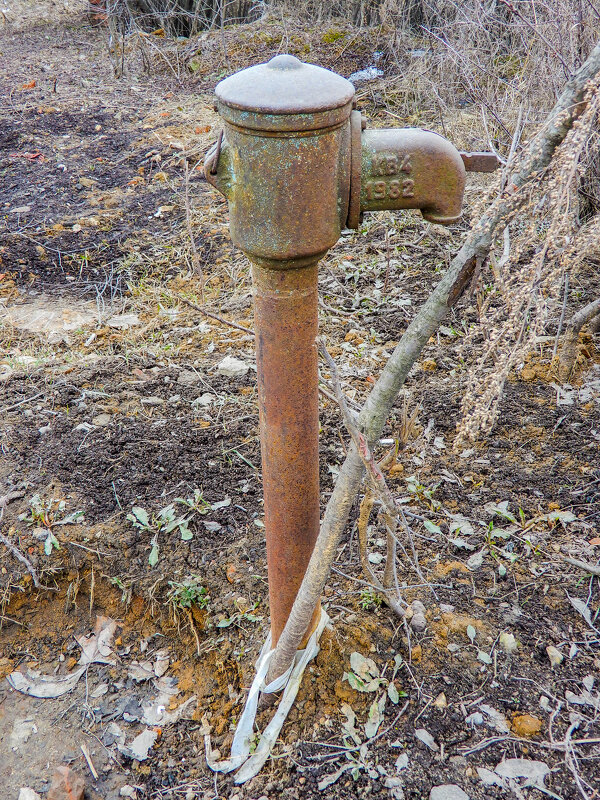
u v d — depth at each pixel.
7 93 6.68
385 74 6.07
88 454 2.75
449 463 2.62
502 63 4.94
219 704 2.13
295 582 1.75
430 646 2.02
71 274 4.20
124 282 4.07
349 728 1.88
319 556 1.59
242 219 1.32
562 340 3.10
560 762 1.76
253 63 6.69
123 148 5.61
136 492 2.60
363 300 3.60
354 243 4.08
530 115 3.68
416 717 1.88
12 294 4.02
